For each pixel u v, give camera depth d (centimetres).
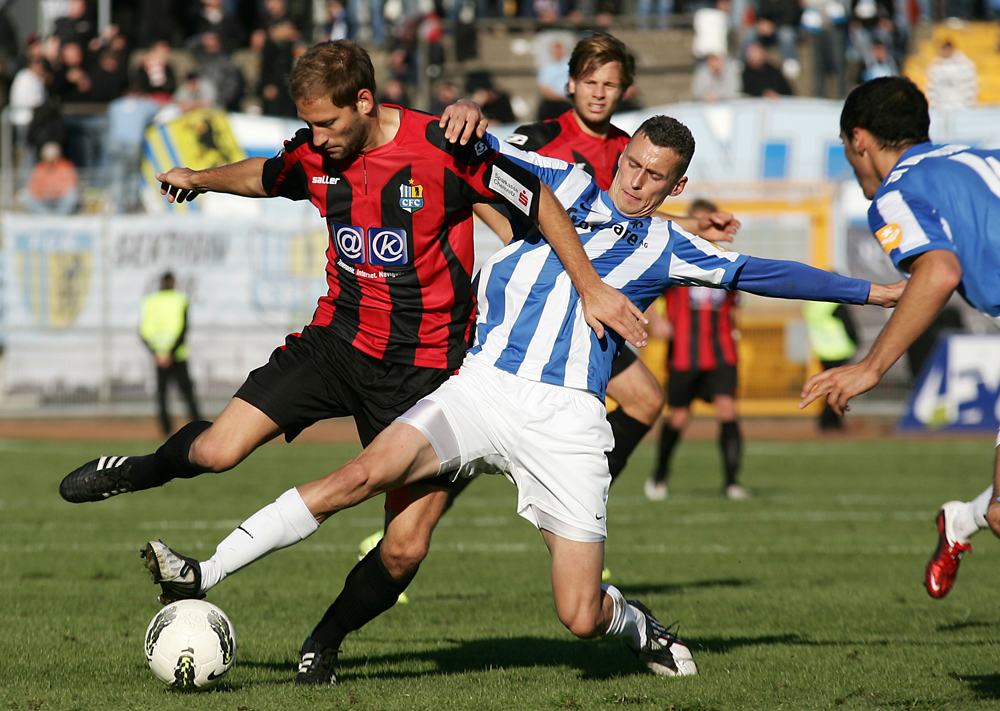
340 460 5025
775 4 7788
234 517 3397
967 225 1299
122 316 6372
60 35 7731
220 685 1461
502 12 8556
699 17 8312
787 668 1582
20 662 1602
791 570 2578
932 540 3027
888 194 1320
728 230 1897
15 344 6391
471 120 1376
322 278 6331
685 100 8269
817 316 5422
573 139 1997
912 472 4619
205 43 7456
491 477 4784
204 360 6341
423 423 1376
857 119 1405
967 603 2183
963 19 8819
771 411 6084
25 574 2450
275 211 6512
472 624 1988
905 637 1855
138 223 6362
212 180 1534
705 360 3806
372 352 1490
